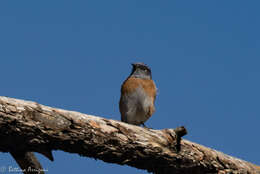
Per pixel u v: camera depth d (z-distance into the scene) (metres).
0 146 8.70
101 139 9.65
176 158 11.03
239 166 12.70
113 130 9.95
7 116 8.24
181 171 11.37
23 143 8.70
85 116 9.64
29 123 8.51
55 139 8.92
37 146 8.84
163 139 10.83
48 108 9.03
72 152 9.46
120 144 9.99
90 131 9.46
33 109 8.69
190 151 11.39
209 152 11.97
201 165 11.67
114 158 10.07
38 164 9.41
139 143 10.30
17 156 9.09
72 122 9.20
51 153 9.20
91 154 9.73
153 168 10.92
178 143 11.08
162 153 10.70
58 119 8.98
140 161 10.53
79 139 9.27
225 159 12.38
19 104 8.55
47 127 8.76
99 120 9.86
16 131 8.40
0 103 8.28
